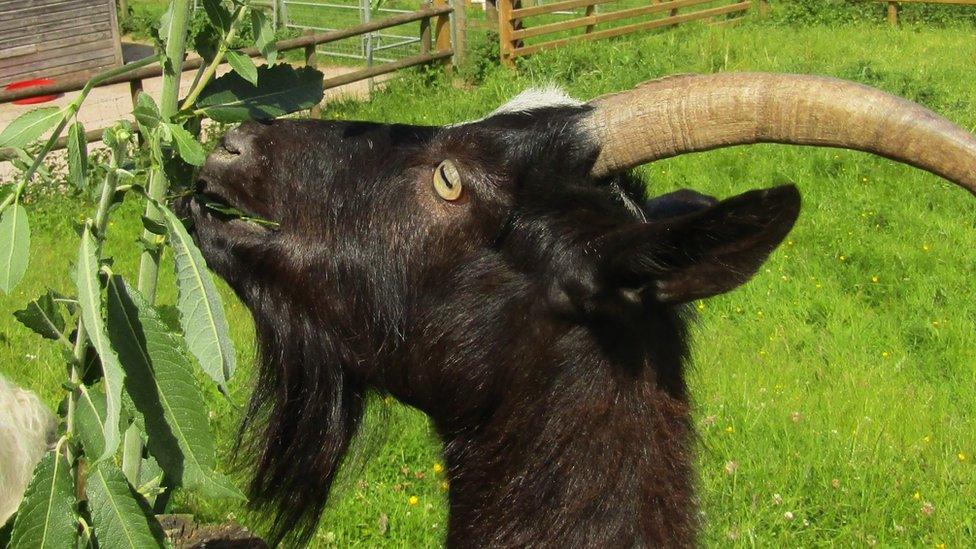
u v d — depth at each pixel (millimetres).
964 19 7195
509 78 5070
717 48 5781
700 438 1286
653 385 1210
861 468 1843
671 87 1188
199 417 994
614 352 1190
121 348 984
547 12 5996
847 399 2080
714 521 1628
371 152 1247
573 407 1188
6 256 962
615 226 1165
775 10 7465
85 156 1003
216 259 1263
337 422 1295
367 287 1233
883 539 1704
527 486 1198
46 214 3246
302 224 1240
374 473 1785
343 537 1678
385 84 5191
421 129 1260
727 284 1118
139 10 9039
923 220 3102
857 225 3051
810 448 1896
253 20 1116
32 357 2178
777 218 1073
